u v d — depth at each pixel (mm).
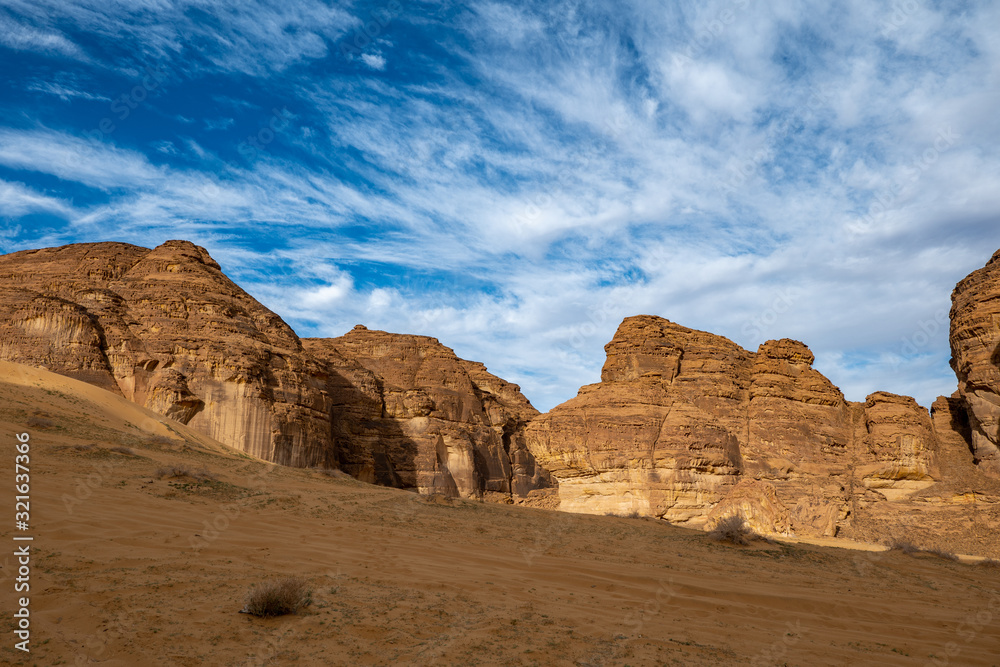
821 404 77250
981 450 63875
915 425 69812
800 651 11234
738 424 74875
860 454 71875
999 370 60844
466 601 12539
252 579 12414
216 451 51531
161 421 51500
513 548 20266
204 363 69250
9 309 66188
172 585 11359
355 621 10602
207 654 8625
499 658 9492
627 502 70750
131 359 67062
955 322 67062
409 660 9109
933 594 18859
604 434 74062
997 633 13734
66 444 27312
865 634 13008
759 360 81125
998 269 64188
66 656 8047
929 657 11484
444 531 22172
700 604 14453
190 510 19172
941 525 58094
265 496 23812
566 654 9945
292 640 9477
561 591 14422
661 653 10359
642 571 17641
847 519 63750
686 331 86938
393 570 14656
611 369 83250
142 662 8109
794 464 70500
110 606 9906
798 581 19000
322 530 19094
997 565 26828
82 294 72062
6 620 8938
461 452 101688
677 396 77375
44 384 45688
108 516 16078
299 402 75875
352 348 118688
